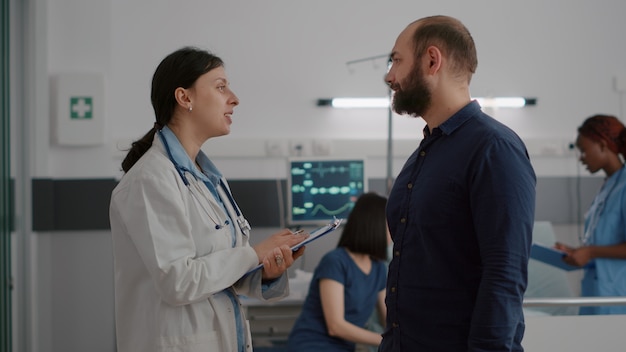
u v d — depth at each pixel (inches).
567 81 179.3
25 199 150.2
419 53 61.7
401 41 63.4
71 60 154.8
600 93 180.4
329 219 160.1
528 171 57.0
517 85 178.2
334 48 172.7
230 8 169.8
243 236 70.3
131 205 62.4
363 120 174.1
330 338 112.1
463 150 59.1
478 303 55.4
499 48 177.5
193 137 67.8
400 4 174.1
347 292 112.7
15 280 141.7
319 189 160.2
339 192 160.7
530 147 176.1
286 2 171.2
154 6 167.5
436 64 61.1
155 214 61.8
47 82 152.6
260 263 66.3
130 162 67.9
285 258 65.8
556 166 178.5
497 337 54.4
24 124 150.5
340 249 114.8
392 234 64.2
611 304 84.1
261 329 151.3
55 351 155.9
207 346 63.4
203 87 66.1
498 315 54.4
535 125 178.5
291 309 149.3
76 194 155.2
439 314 59.9
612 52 180.2
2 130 131.3
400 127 175.0
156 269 60.4
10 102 138.7
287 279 69.2
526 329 83.4
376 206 113.9
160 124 67.6
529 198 55.9
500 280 54.6
